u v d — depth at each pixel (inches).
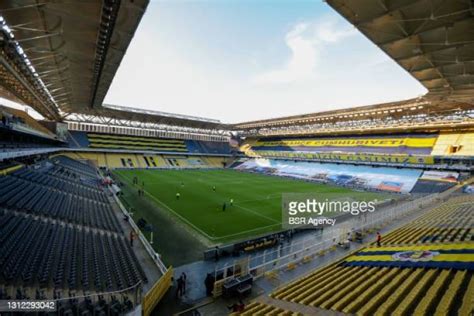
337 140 2438.5
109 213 770.2
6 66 633.6
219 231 714.2
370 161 1947.6
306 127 2549.2
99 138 2349.9
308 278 422.0
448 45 521.7
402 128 1904.5
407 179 1628.9
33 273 316.5
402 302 273.3
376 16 446.9
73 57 682.8
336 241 640.4
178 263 515.2
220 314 359.6
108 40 586.9
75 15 478.0
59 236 456.4
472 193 1176.2
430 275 336.2
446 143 1715.1
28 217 482.6
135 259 484.7
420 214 867.4
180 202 1029.2
